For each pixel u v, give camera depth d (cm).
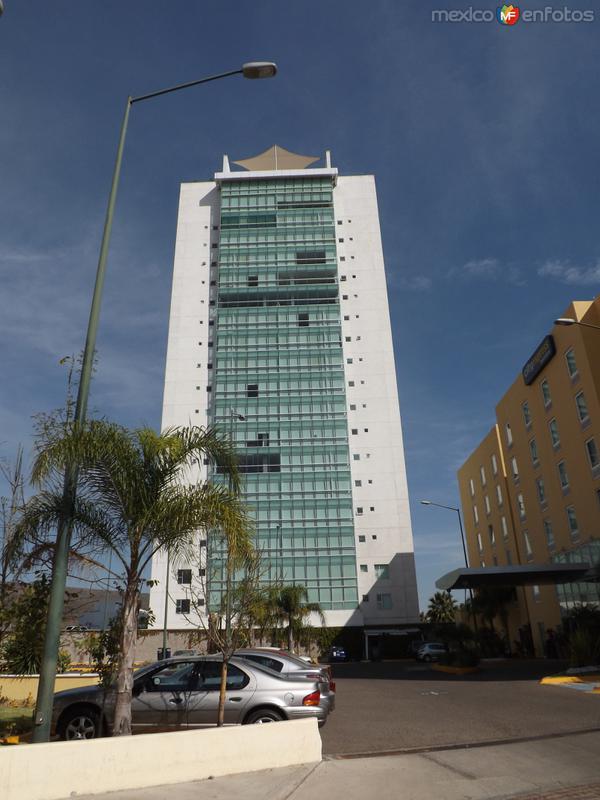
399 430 6819
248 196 7969
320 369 7081
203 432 1138
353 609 6056
